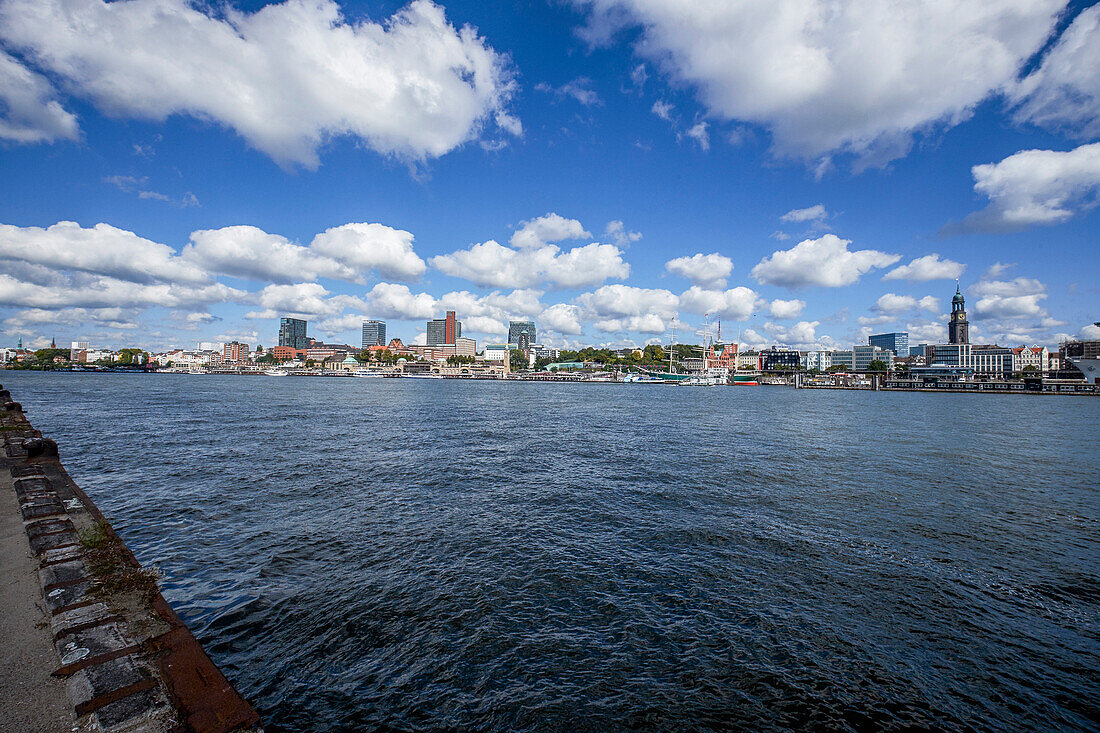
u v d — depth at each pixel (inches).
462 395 5393.7
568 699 416.5
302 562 672.4
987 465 1498.5
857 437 2126.0
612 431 2182.6
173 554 690.2
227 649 468.8
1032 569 705.0
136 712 242.1
